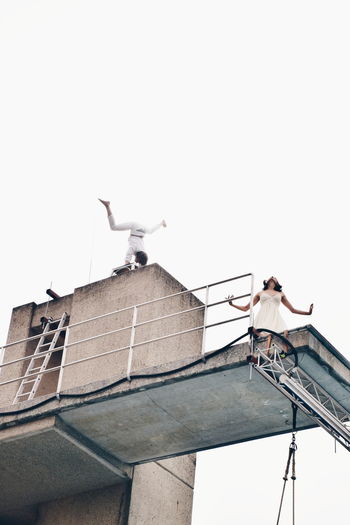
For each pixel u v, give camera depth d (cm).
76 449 2188
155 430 2164
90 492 2327
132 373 2053
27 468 2277
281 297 2041
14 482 2331
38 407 2147
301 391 1947
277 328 1998
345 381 1981
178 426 2147
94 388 2089
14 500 2395
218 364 1964
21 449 2211
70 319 2462
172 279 2445
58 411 2125
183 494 2388
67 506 2341
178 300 2431
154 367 2038
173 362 2020
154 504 2312
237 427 2136
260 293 2052
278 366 1931
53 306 2567
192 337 2419
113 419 2136
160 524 2308
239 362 1942
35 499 2381
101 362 2336
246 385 2008
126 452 2248
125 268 2512
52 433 2144
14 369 2494
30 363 2377
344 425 2002
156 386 2025
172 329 2378
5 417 2177
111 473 2267
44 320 2520
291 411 2069
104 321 2400
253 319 1984
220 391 2028
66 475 2286
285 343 1928
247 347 1950
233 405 2066
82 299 2473
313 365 1958
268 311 2019
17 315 2598
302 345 1923
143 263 2522
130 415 2119
